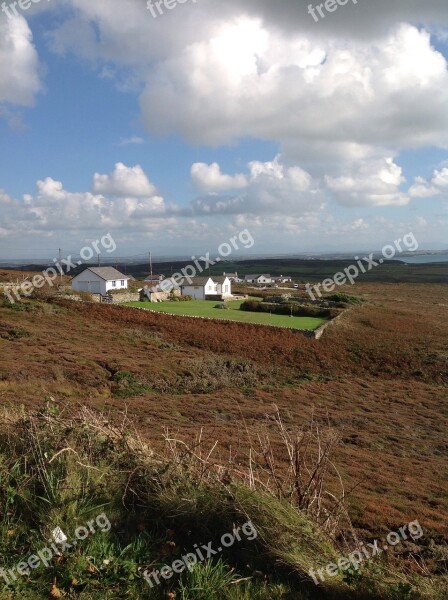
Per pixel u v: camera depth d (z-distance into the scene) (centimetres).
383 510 912
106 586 392
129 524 477
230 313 5075
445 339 4441
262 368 3212
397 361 3622
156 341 3609
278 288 9244
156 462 552
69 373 2348
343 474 1213
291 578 429
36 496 488
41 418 612
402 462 1490
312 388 2773
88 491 507
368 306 6078
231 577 417
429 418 2281
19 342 2964
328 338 4144
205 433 1454
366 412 2305
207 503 482
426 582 445
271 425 1781
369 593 408
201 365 2980
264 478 670
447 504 1075
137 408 1844
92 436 584
